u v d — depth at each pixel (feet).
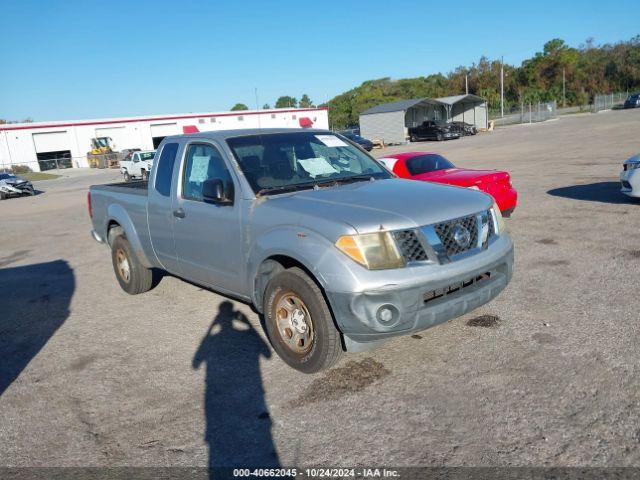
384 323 11.57
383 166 17.67
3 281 26.58
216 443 10.89
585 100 238.48
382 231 11.73
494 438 10.12
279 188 14.80
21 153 172.24
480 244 12.89
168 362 14.99
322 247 12.02
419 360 13.55
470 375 12.55
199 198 16.44
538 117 180.34
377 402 11.81
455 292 12.34
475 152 83.15
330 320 12.43
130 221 20.10
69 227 43.98
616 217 28.27
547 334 14.37
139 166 101.50
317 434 10.85
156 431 11.53
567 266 20.43
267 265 13.93
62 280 25.79
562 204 33.32
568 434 10.03
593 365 12.46
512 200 28.71
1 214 60.39
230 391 13.00
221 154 15.76
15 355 16.66
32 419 12.52
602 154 59.67
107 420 12.18
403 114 146.61
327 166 16.40
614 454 9.38
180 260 17.78
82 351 16.44
